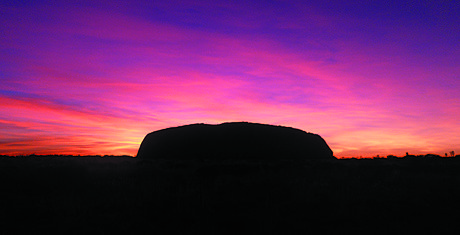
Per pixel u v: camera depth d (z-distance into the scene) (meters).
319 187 17.00
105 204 13.52
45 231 10.08
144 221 11.17
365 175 22.67
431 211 12.52
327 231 10.23
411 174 22.89
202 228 10.46
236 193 15.74
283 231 10.23
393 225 10.84
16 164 26.56
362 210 12.65
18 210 12.41
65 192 15.81
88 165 26.91
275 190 16.48
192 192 15.87
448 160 37.31
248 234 9.91
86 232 10.03
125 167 27.84
